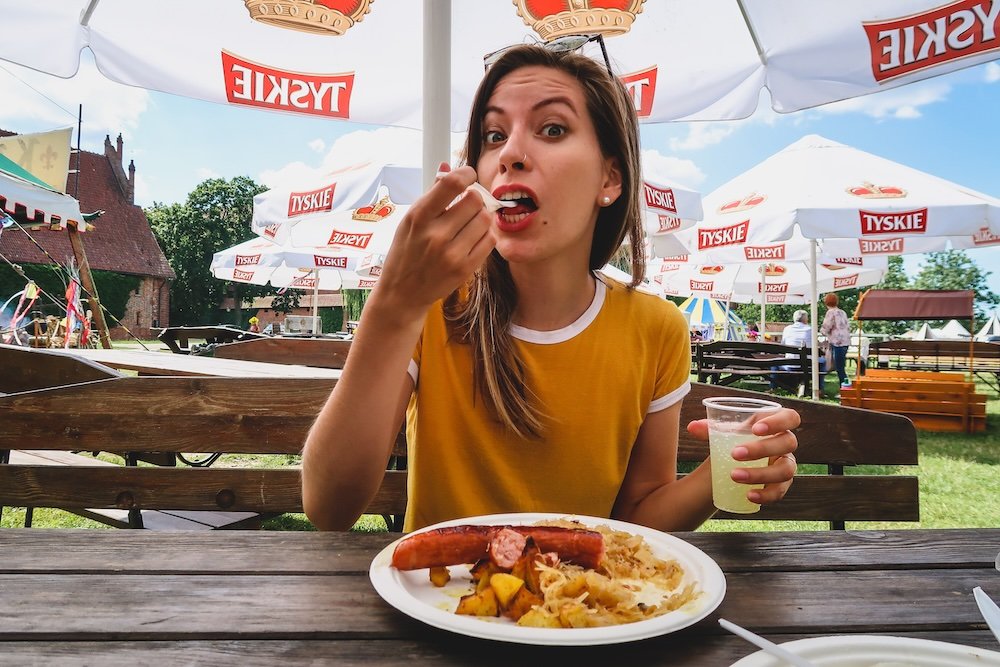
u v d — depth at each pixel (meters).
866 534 1.08
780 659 0.57
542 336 1.41
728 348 9.39
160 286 42.81
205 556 0.92
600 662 0.65
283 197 5.73
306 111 2.66
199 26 2.50
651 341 1.49
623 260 1.56
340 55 2.70
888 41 2.23
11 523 3.46
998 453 5.70
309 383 2.00
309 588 0.81
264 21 2.42
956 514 3.79
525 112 1.21
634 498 1.49
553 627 0.66
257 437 1.99
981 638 0.72
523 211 1.19
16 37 2.21
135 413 1.97
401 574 0.82
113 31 2.40
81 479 1.90
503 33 2.84
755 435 1.02
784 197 6.58
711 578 0.79
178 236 52.56
